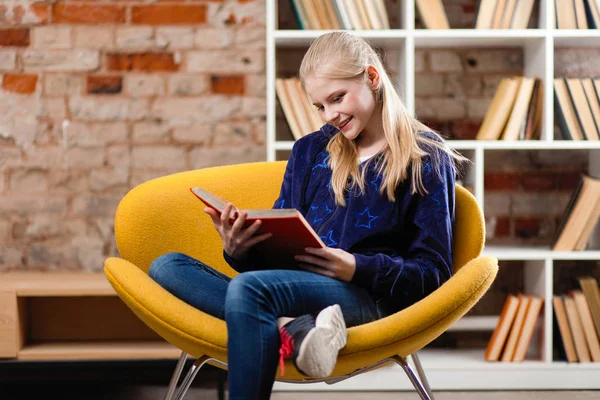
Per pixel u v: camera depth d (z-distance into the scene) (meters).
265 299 1.40
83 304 2.68
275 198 2.02
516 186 3.00
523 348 2.70
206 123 2.96
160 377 2.87
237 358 1.36
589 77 2.96
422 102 2.97
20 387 2.71
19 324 2.50
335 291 1.51
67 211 2.96
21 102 2.93
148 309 1.58
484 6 2.70
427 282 1.57
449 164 1.67
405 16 2.68
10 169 2.94
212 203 1.56
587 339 2.69
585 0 2.70
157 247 1.87
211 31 2.95
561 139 2.93
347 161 1.70
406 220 1.65
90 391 2.67
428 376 2.68
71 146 2.94
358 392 2.66
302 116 2.68
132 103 2.95
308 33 2.63
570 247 2.71
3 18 2.91
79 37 2.93
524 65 2.93
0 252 2.94
